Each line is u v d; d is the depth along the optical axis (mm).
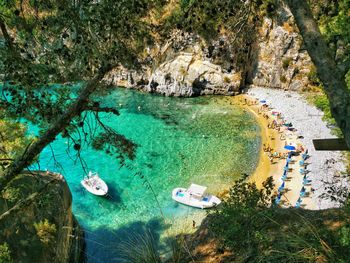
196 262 9617
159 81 59625
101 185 36062
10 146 14164
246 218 10273
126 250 9625
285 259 7695
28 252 18688
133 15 9750
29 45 9953
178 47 58188
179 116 53000
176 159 41969
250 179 38000
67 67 10039
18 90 10461
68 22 9531
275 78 59844
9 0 9445
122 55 9750
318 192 33938
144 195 35469
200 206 33062
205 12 9844
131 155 11117
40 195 11781
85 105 9891
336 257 7191
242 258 8914
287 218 10273
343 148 5980
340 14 6703
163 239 23188
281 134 46656
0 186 10000
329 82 4414
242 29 10539
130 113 53781
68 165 39812
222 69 58375
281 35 56656
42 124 11250
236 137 46562
